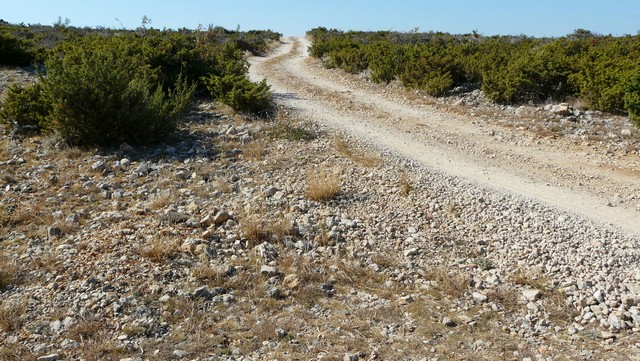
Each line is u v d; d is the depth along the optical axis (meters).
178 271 5.95
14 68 19.34
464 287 6.00
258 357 4.62
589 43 24.12
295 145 11.58
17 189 8.34
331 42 34.53
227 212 7.48
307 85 21.62
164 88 16.73
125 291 5.50
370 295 5.80
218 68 18.98
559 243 7.01
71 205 7.81
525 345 4.93
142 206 7.79
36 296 5.39
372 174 9.76
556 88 15.98
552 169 10.61
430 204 8.44
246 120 13.88
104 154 10.31
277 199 8.30
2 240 6.66
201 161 10.13
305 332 5.03
